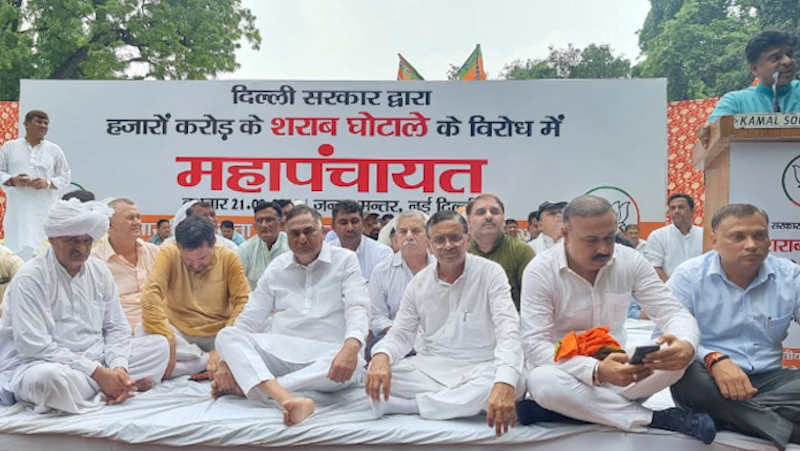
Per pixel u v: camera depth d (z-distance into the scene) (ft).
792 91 15.39
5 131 34.83
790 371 10.63
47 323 11.98
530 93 30.71
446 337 11.99
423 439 10.45
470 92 30.91
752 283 10.85
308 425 10.68
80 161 31.58
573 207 10.63
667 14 86.94
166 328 13.80
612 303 11.12
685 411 10.30
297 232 12.81
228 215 31.63
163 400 12.18
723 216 10.68
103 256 15.67
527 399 11.25
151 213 31.65
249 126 31.53
